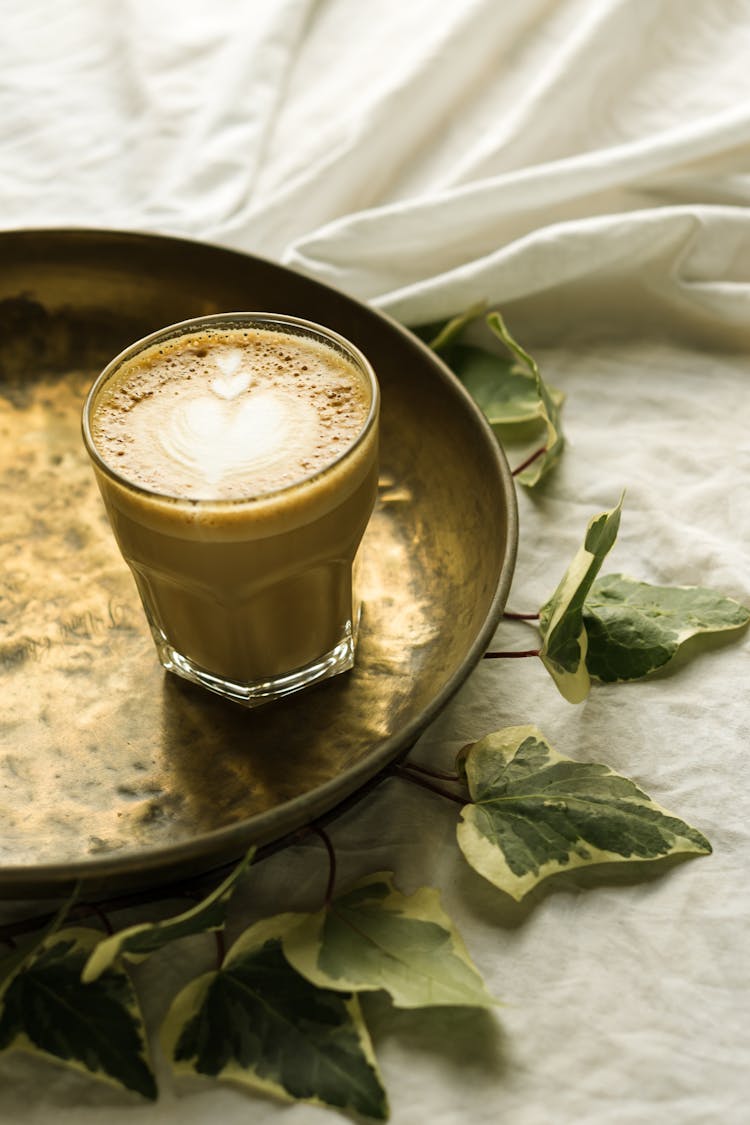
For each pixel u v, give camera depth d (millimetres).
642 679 615
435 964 526
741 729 600
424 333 759
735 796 582
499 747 578
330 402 583
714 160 792
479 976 523
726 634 626
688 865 564
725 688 611
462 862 569
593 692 612
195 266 677
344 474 550
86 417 560
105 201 806
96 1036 519
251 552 549
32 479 660
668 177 788
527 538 667
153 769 573
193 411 579
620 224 743
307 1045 519
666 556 657
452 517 627
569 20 852
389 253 770
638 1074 525
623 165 774
